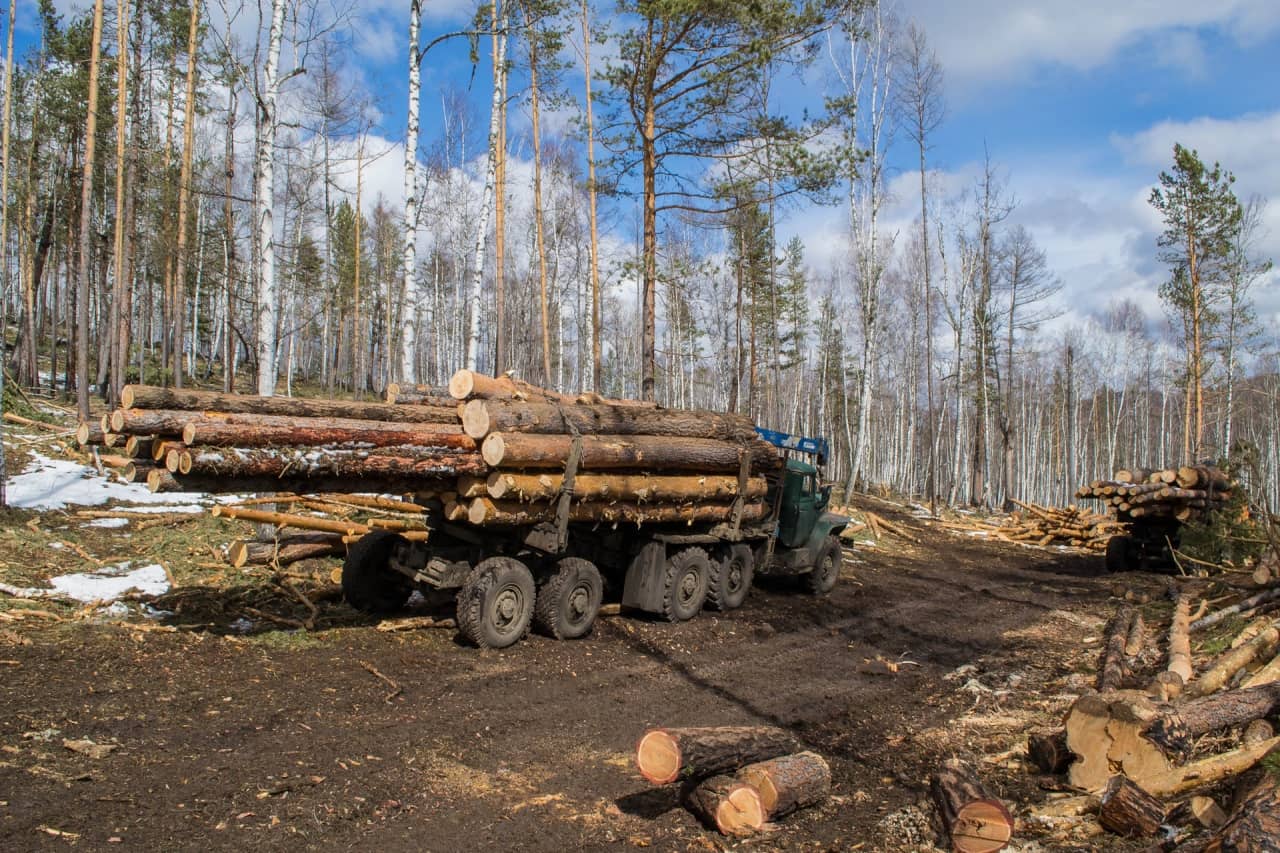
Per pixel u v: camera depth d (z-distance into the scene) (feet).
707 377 170.19
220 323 123.65
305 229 118.01
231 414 21.97
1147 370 203.21
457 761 17.61
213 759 16.43
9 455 46.01
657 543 33.17
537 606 28.60
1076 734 17.28
